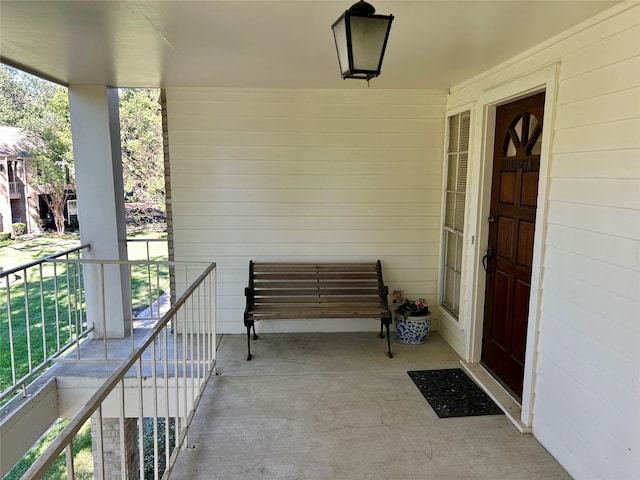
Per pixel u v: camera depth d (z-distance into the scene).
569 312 2.28
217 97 4.07
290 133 4.16
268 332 4.41
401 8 1.98
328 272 4.24
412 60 2.97
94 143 3.86
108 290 4.06
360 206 4.30
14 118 10.80
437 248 4.41
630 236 1.85
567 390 2.30
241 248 4.28
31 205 11.15
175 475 2.27
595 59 2.06
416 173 4.29
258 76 3.53
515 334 3.07
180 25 2.24
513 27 2.25
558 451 2.38
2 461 2.75
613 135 1.95
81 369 3.51
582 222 2.16
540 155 2.72
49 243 10.81
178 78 3.60
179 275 4.29
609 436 1.98
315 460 2.41
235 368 3.58
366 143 4.21
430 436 2.64
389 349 3.82
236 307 4.36
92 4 1.96
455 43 2.56
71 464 1.15
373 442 2.58
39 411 3.16
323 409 2.95
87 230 3.95
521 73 2.79
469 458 2.43
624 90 1.88
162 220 11.53
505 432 2.68
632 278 1.84
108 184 3.91
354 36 1.71
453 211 4.14
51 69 3.24
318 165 4.21
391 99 4.17
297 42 2.55
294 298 4.13
